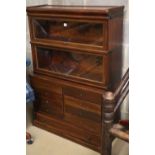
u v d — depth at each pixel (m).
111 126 1.39
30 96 2.22
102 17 1.73
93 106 1.99
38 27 2.20
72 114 2.17
